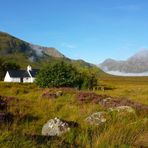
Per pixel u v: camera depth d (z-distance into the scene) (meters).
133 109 18.09
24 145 9.73
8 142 9.81
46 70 59.16
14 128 13.44
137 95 44.41
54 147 10.05
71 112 20.72
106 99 24.80
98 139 11.20
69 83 59.75
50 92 30.14
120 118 15.88
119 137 11.80
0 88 47.97
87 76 70.12
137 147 10.84
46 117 18.78
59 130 13.75
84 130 13.52
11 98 25.62
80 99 26.05
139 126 13.92
